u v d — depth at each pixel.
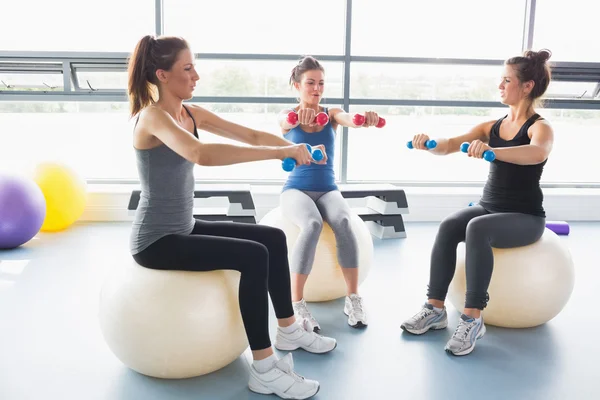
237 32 4.09
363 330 2.11
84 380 1.68
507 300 2.04
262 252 1.59
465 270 2.00
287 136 2.45
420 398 1.59
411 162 4.98
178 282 1.61
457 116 4.39
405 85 4.26
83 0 3.97
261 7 4.08
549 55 2.05
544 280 2.03
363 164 4.88
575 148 4.67
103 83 4.15
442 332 2.10
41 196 3.30
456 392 1.63
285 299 1.80
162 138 1.49
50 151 4.52
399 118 4.38
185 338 1.58
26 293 2.46
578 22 4.22
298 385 1.57
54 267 2.87
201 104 4.16
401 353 1.90
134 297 1.60
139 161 1.59
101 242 3.40
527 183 2.04
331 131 2.44
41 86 4.09
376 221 3.82
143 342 1.59
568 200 4.29
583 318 2.27
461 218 2.06
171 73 1.58
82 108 4.21
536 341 2.02
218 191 3.53
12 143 4.42
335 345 1.91
